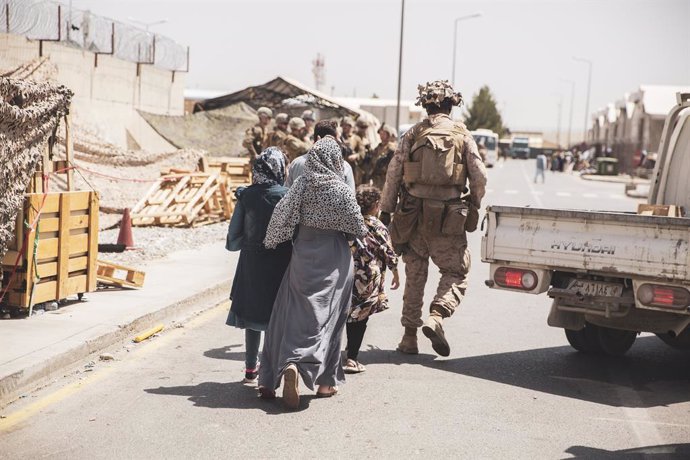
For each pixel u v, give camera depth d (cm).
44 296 805
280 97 3016
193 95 5553
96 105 2575
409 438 546
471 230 765
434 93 759
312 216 602
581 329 780
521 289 718
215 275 1108
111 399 615
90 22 2517
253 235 627
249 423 568
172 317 896
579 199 3688
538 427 577
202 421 570
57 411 585
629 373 735
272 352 614
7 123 722
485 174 745
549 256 700
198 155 1905
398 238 766
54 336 725
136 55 2839
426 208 745
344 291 616
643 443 549
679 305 642
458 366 741
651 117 6519
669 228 642
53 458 498
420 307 781
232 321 640
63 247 824
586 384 693
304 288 602
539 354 795
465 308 1026
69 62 2383
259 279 628
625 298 676
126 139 2777
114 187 1750
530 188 4562
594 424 587
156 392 635
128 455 504
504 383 688
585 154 8769
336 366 629
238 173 1980
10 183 741
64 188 1577
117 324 780
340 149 616
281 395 637
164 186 1739
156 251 1321
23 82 776
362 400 628
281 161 643
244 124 2786
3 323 766
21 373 618
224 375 688
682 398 657
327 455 512
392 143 1670
